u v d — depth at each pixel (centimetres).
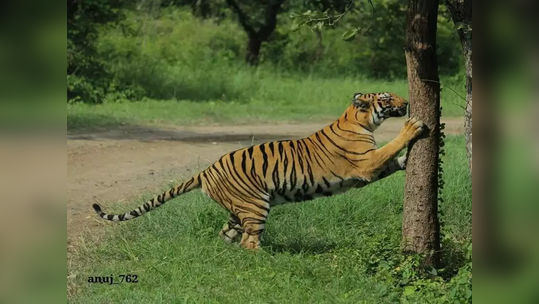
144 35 4519
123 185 1630
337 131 1136
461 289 889
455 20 1065
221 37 4669
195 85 3469
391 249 1069
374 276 1015
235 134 2431
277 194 1148
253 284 983
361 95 1134
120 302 942
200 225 1239
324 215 1297
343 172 1131
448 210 1332
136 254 1147
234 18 4650
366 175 1118
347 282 984
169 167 1825
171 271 1048
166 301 936
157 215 1300
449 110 3064
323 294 946
